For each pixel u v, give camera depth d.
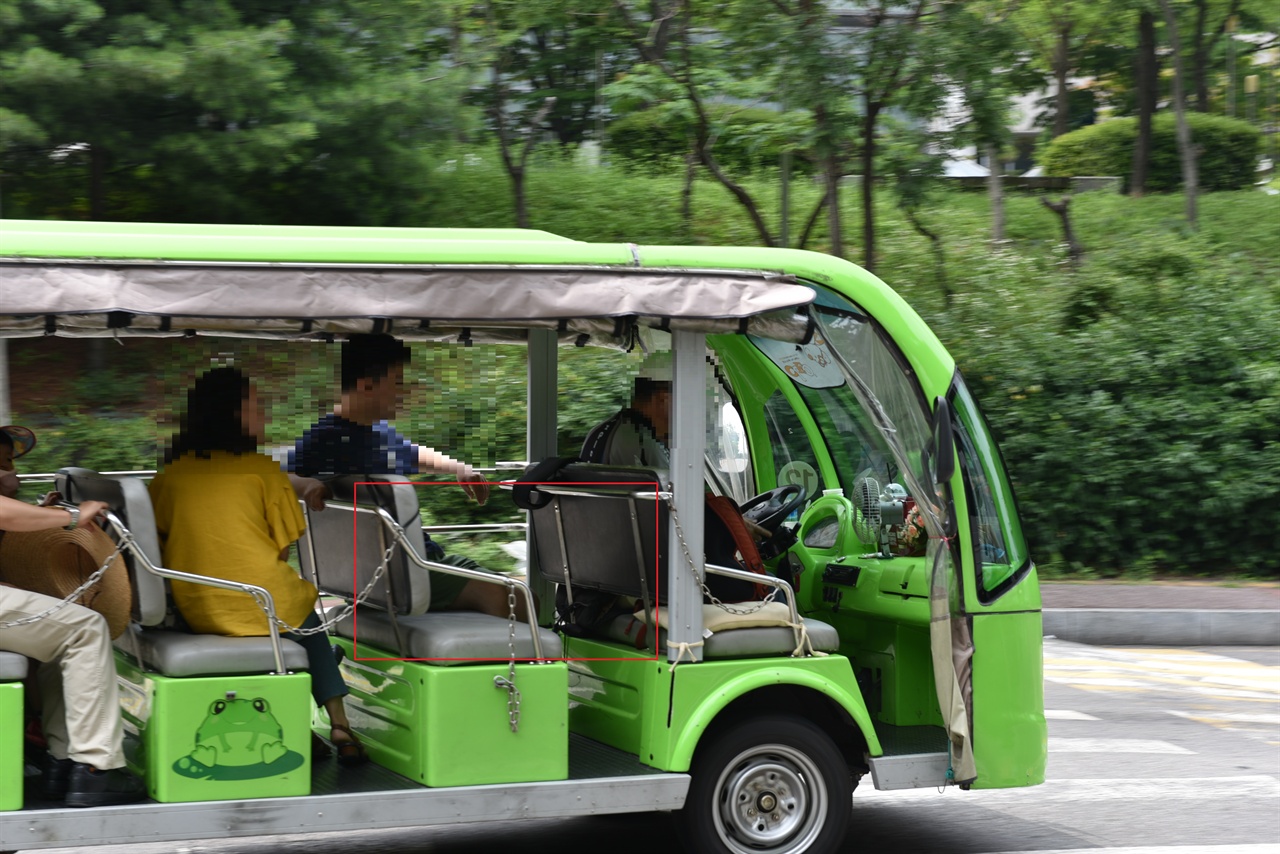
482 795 8.28
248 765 7.88
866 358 9.29
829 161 25.66
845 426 10.97
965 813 11.57
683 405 8.74
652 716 8.89
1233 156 47.03
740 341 11.13
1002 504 9.55
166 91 21.69
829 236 31.53
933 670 9.95
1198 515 25.33
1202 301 28.03
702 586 8.84
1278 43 53.56
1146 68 44.34
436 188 27.94
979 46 22.70
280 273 7.75
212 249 7.89
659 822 11.23
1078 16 39.25
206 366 8.66
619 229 31.44
